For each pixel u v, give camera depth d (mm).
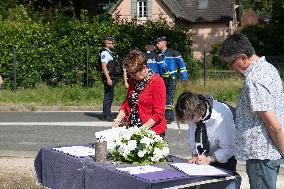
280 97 4336
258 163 4383
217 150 4898
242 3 65750
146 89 5988
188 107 4707
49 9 29031
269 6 44188
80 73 19141
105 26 19766
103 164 5020
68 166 5312
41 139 10836
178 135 11078
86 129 12086
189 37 21141
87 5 32656
